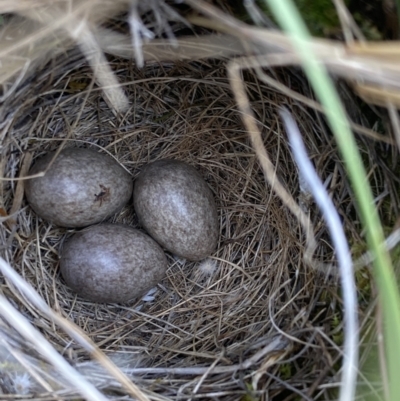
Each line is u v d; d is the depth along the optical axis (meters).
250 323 0.10
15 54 0.09
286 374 0.09
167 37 0.09
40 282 0.10
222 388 0.09
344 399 0.07
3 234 0.10
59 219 0.10
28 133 0.10
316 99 0.09
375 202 0.09
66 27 0.08
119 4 0.08
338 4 0.07
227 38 0.09
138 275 0.10
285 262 0.10
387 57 0.06
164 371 0.09
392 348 0.06
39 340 0.08
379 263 0.06
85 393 0.07
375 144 0.09
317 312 0.09
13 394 0.08
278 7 0.05
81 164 0.10
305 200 0.10
